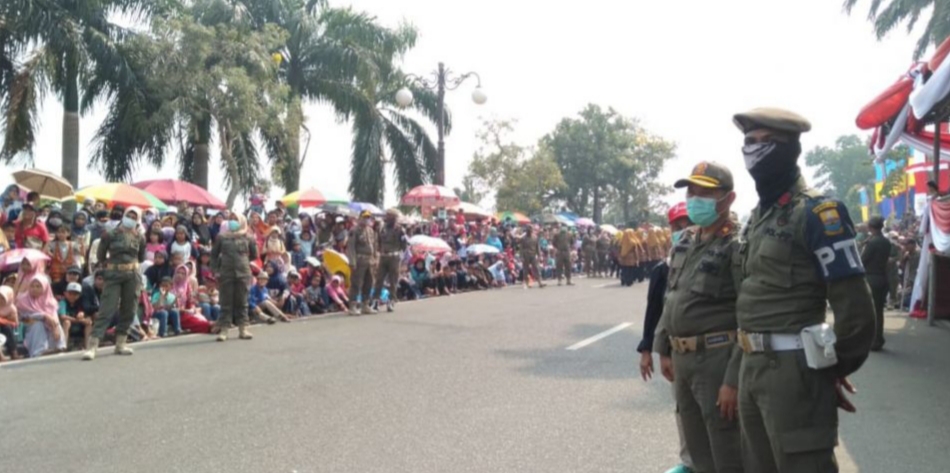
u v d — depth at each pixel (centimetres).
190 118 2109
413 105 2822
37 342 1016
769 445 349
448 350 998
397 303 1667
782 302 335
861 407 727
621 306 1584
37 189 1498
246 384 784
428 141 2847
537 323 1281
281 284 1396
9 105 1866
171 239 1315
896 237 1816
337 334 1148
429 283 1886
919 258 1634
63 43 1834
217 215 1525
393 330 1193
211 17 2200
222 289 1098
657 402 721
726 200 410
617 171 6109
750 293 347
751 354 345
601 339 1102
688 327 418
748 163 348
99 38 1962
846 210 328
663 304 474
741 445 377
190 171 2392
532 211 4697
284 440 592
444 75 2494
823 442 328
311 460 546
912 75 1159
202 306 1252
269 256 1416
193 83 2028
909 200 3459
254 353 973
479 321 1309
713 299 411
